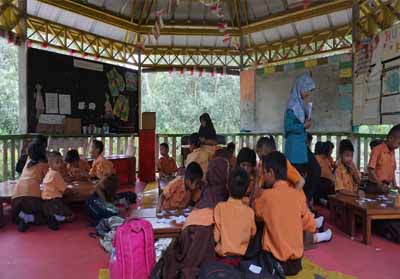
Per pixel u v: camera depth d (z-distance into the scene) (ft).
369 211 11.30
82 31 23.00
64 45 22.35
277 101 24.93
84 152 22.81
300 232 8.66
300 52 24.53
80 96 22.67
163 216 10.65
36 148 14.11
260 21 24.91
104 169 15.88
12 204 13.34
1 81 30.48
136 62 26.53
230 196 8.59
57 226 13.16
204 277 7.27
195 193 11.43
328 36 23.04
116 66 24.82
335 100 22.08
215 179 9.04
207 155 14.14
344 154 13.85
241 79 26.68
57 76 21.38
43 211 13.35
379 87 18.65
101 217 13.47
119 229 8.25
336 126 22.08
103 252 10.82
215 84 44.57
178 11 25.04
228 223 8.29
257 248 8.73
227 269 7.52
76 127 22.29
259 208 8.86
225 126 43.39
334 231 12.80
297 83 12.59
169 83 44.47
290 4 23.30
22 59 19.85
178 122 42.83
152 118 23.54
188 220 8.44
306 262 9.78
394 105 17.53
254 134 26.12
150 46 26.37
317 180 12.98
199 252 7.95
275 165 8.91
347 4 20.94
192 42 26.45
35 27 20.81
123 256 8.08
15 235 12.48
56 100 21.31
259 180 10.13
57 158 13.97
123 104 25.35
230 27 25.93
